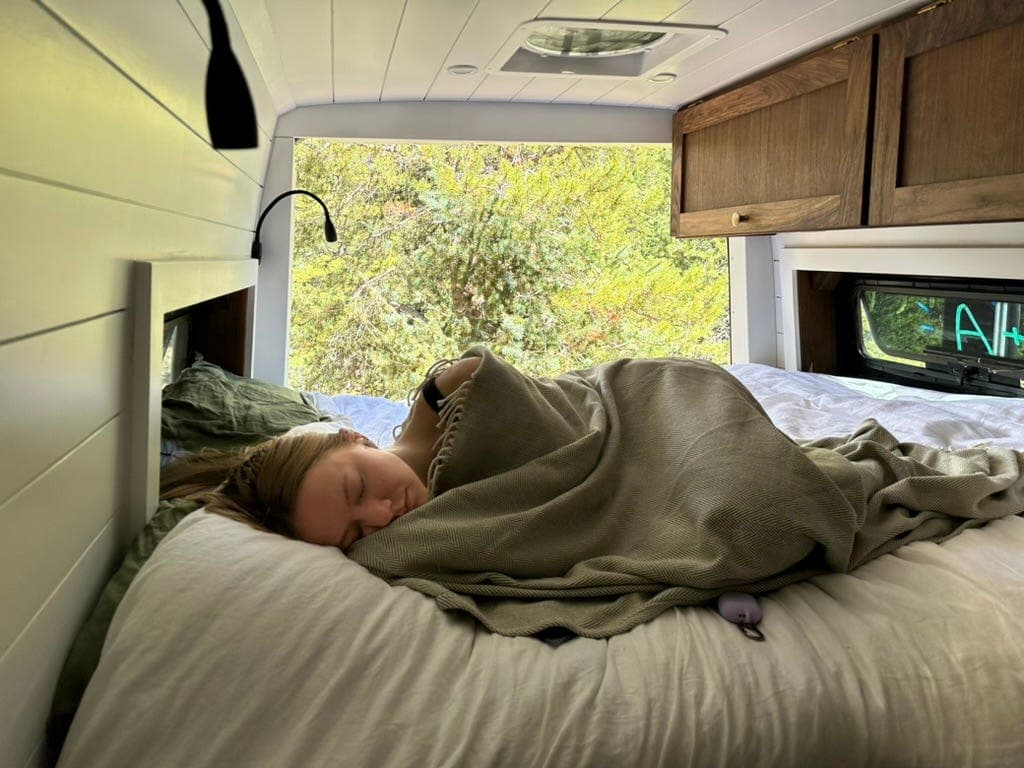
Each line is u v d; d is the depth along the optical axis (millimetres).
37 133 651
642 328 5219
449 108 2605
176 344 2258
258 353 2574
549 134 2680
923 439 1854
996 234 2098
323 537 1040
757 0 1685
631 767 770
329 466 1062
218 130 671
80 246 798
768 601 995
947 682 887
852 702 854
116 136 893
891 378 2781
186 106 1234
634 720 794
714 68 2227
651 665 856
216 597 830
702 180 2574
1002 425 1935
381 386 5008
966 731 862
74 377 800
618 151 5145
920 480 1236
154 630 801
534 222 5102
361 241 4996
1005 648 911
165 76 1086
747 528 993
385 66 2102
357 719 771
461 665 833
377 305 4996
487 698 794
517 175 5059
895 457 1334
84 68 770
